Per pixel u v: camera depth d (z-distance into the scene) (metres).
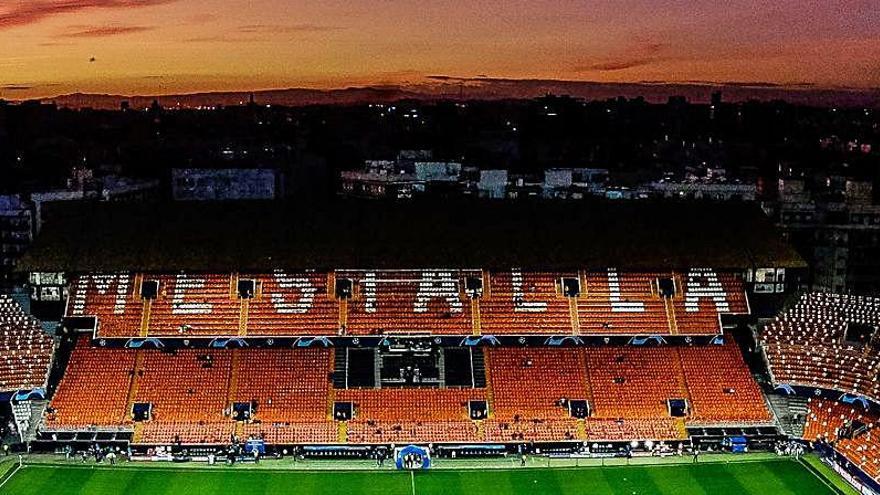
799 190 147.25
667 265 120.62
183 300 117.00
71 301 116.25
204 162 171.12
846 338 114.25
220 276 119.44
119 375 110.50
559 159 174.25
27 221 135.62
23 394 107.31
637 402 109.38
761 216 127.94
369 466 100.25
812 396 109.81
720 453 104.06
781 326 118.12
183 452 102.31
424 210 128.62
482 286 119.75
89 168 165.75
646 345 116.94
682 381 112.38
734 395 110.56
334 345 114.94
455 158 176.25
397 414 106.94
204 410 106.81
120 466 99.31
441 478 96.81
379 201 130.00
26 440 103.12
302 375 111.50
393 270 120.31
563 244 123.38
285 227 124.69
